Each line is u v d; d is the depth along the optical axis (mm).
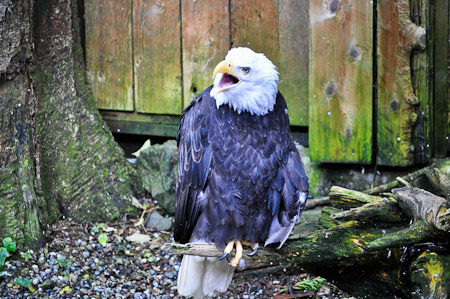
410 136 4172
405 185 3340
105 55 5184
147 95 5113
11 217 3916
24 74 4148
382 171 4395
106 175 4598
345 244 3037
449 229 2688
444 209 2762
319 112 4391
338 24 4227
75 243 4133
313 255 3082
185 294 3260
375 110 4266
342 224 3100
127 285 3758
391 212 3043
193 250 2924
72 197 4434
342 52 4250
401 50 4074
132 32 5059
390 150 4230
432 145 4254
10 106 4070
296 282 3785
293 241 3115
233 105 2969
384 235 2861
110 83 5215
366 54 4184
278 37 4621
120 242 4234
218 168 3023
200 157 3066
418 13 4027
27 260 3842
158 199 4672
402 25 4039
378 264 3025
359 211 3043
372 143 4309
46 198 4305
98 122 4684
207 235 3096
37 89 4309
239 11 4703
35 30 4355
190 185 3115
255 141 2980
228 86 2898
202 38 4840
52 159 4398
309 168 4590
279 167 3033
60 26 4480
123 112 5254
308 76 4562
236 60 2873
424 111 4133
